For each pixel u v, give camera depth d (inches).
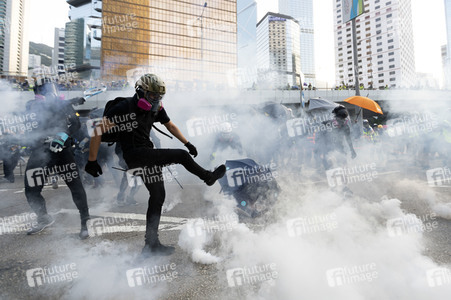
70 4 4185.5
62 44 4677.7
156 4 2775.6
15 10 4325.8
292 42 3179.1
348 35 5177.2
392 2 4453.7
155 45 2733.8
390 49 4498.0
